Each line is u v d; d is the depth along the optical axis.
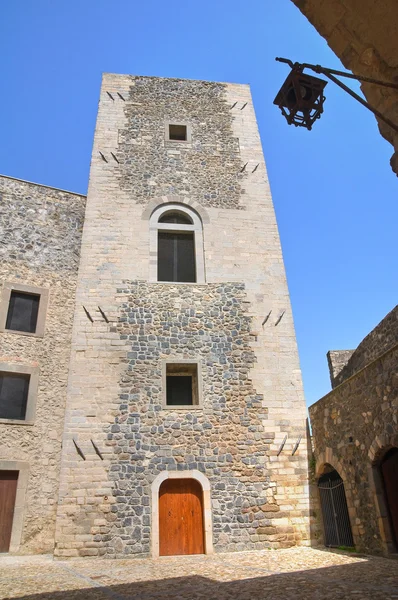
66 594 5.94
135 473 10.75
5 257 13.52
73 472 10.59
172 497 10.83
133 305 12.81
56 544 9.88
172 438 11.23
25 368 12.47
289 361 12.63
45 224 14.58
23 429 11.83
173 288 13.24
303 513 10.93
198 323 12.82
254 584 6.25
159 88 17.19
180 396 12.64
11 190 14.51
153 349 12.26
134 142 15.73
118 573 7.86
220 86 17.72
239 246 14.29
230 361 12.42
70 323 13.62
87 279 13.03
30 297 13.58
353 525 9.30
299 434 11.78
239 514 10.70
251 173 15.75
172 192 14.95
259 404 11.96
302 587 5.77
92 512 10.27
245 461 11.25
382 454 8.50
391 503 8.28
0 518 10.95
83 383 11.59
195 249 14.09
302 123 4.41
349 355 17.36
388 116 3.73
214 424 11.55
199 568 8.20
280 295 13.60
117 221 14.10
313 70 3.97
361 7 3.49
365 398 8.97
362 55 3.70
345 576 6.38
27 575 7.75
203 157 15.84
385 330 12.06
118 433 11.12
